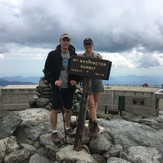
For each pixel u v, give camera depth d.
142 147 6.88
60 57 6.20
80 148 6.26
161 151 6.98
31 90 18.44
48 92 10.71
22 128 7.77
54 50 6.32
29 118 8.00
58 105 6.44
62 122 8.00
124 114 18.12
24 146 7.10
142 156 6.32
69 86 6.43
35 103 10.81
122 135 7.53
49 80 6.27
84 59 6.07
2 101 18.23
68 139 6.79
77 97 10.15
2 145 6.88
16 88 18.42
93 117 6.61
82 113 6.20
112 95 20.25
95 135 6.79
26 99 18.48
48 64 6.30
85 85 6.18
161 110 21.45
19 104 18.44
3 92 18.23
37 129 7.64
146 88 21.78
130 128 8.04
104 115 15.66
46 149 6.63
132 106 19.86
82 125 6.21
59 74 6.27
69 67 6.11
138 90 20.03
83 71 6.06
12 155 6.71
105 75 5.98
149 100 19.27
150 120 10.91
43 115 8.29
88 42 6.24
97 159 6.40
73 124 7.73
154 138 7.73
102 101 20.47
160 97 18.97
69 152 6.14
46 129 7.64
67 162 5.89
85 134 7.01
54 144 6.67
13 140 7.24
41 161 6.51
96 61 6.02
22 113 8.39
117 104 20.19
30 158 6.70
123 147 7.04
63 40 6.06
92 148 6.67
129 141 7.30
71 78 6.36
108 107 20.34
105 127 7.93
